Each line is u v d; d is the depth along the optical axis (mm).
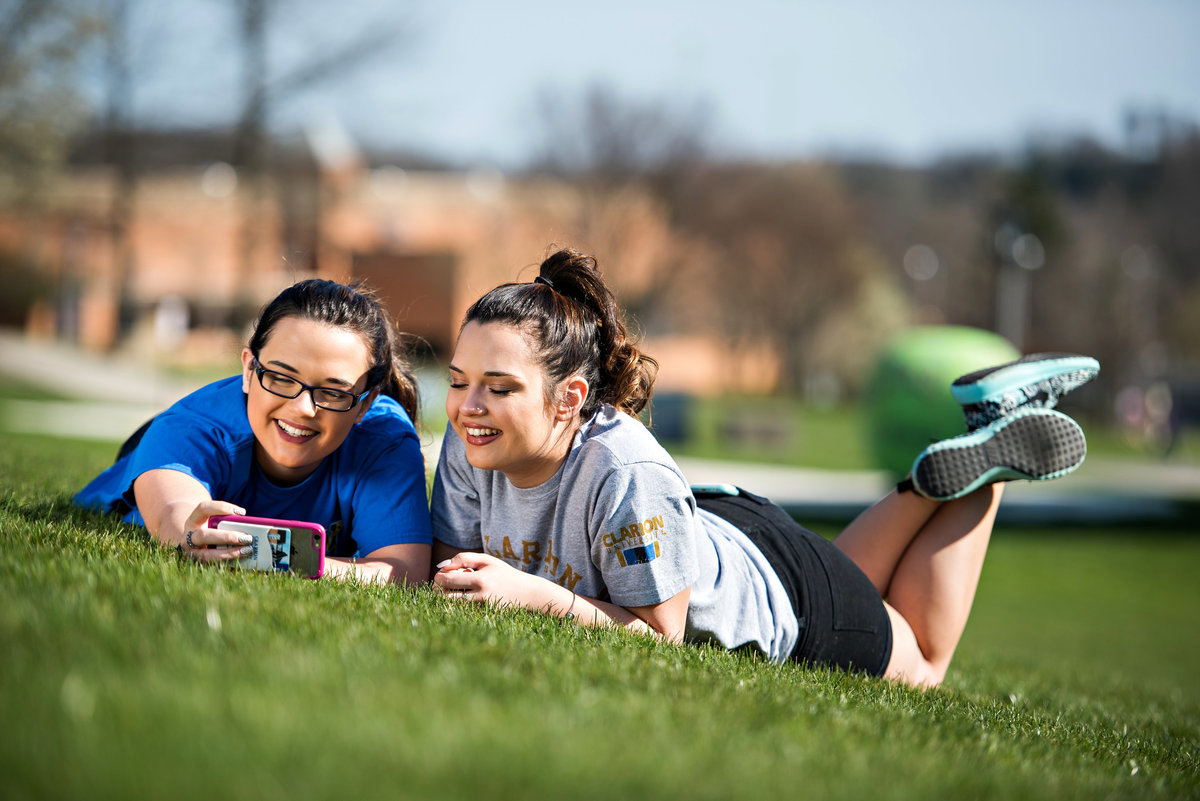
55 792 1497
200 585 2766
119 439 22703
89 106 34000
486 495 3746
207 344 50375
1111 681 7070
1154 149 75375
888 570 4242
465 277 48469
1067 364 4145
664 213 53250
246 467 3771
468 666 2428
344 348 3477
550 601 3418
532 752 1864
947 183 88375
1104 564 17188
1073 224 74312
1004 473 4051
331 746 1749
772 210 59406
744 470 28609
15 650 1972
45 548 3012
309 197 39531
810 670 3543
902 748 2496
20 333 50281
